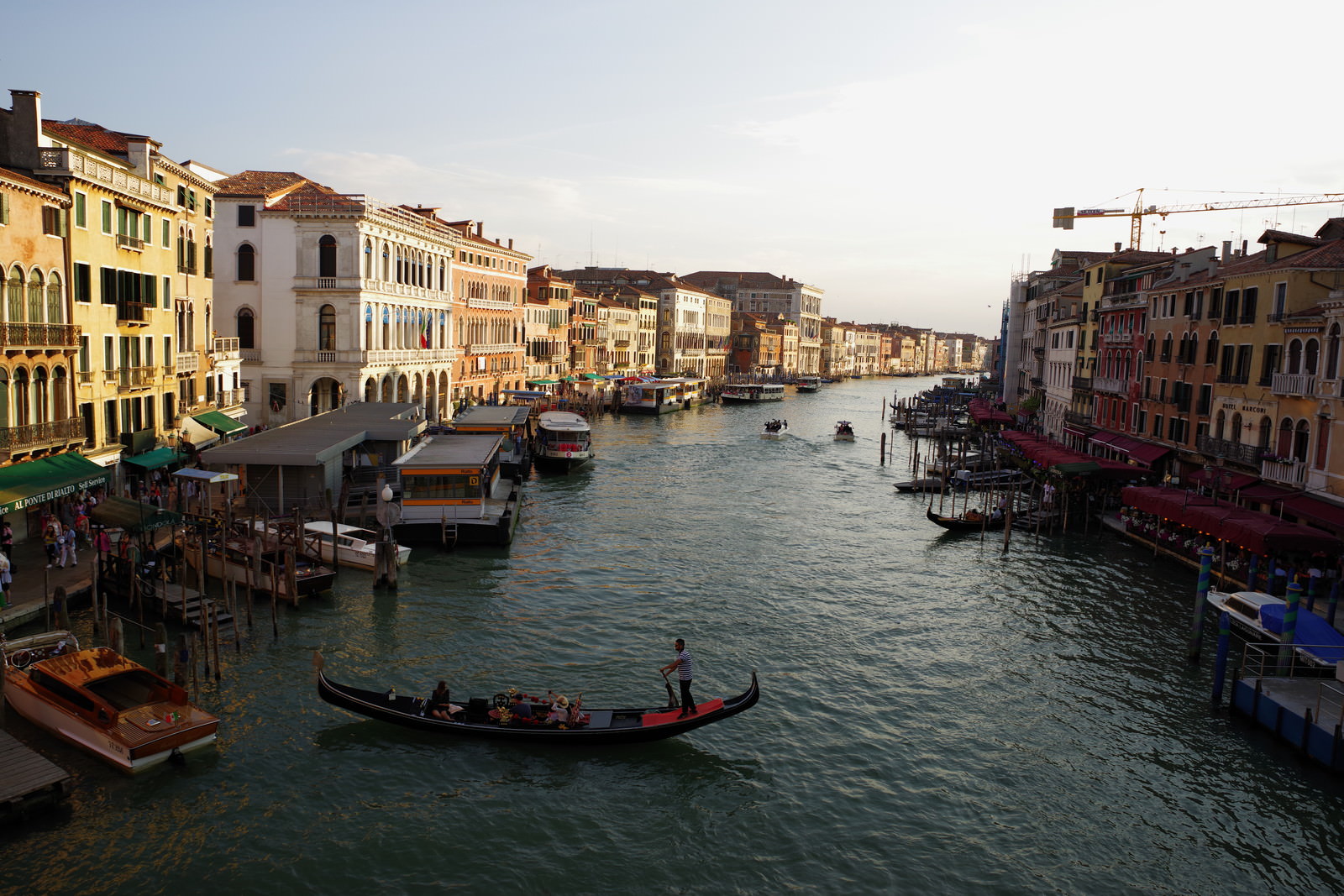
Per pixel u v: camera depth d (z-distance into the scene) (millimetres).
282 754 17391
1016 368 93000
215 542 26469
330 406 50312
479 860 14656
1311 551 26625
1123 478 40938
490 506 36906
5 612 20484
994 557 34312
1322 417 29281
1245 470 33812
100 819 15078
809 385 142125
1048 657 23781
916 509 44375
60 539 24188
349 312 49000
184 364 38125
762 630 25203
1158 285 44281
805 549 34875
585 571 30422
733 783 17203
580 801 16406
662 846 15203
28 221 26531
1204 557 23203
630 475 52531
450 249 65250
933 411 92312
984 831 15891
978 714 20344
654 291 126812
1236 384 35281
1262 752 18719
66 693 16984
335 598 26203
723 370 150000
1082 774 17797
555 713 18297
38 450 26188
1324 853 15508
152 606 23016
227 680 20234
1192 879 14766
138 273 33344
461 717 18250
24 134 27859
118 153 34438
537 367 90250
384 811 15812
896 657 23562
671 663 20672
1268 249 35781
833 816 16219
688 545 34875
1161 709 20719
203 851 14461
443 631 24000
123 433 32000
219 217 48375
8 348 25281
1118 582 30828
